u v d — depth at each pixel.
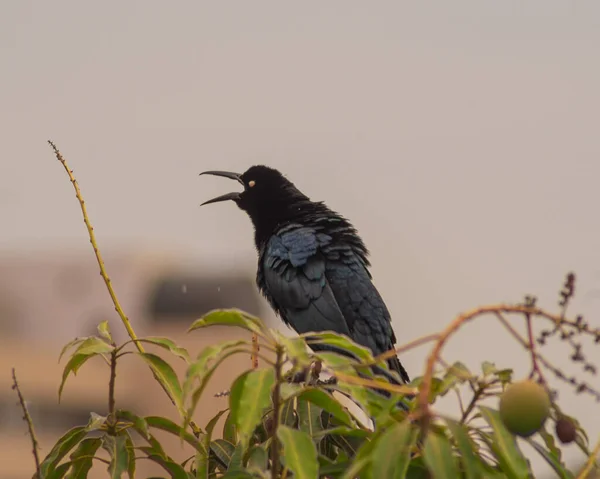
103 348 7.69
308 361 6.10
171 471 8.27
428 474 6.41
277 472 6.67
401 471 5.44
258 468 7.02
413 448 6.01
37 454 8.08
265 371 6.20
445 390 6.13
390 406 6.10
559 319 5.43
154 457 8.27
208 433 8.66
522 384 5.77
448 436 6.14
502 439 5.88
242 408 6.06
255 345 6.27
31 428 8.09
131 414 8.09
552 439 6.70
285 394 7.16
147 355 7.71
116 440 7.96
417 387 6.20
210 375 6.11
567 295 5.46
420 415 5.38
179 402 7.59
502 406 5.81
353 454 8.66
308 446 6.18
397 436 5.39
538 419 5.71
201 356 6.07
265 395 6.09
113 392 8.03
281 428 6.24
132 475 8.33
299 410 8.32
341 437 8.76
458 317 5.42
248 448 7.86
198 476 8.34
